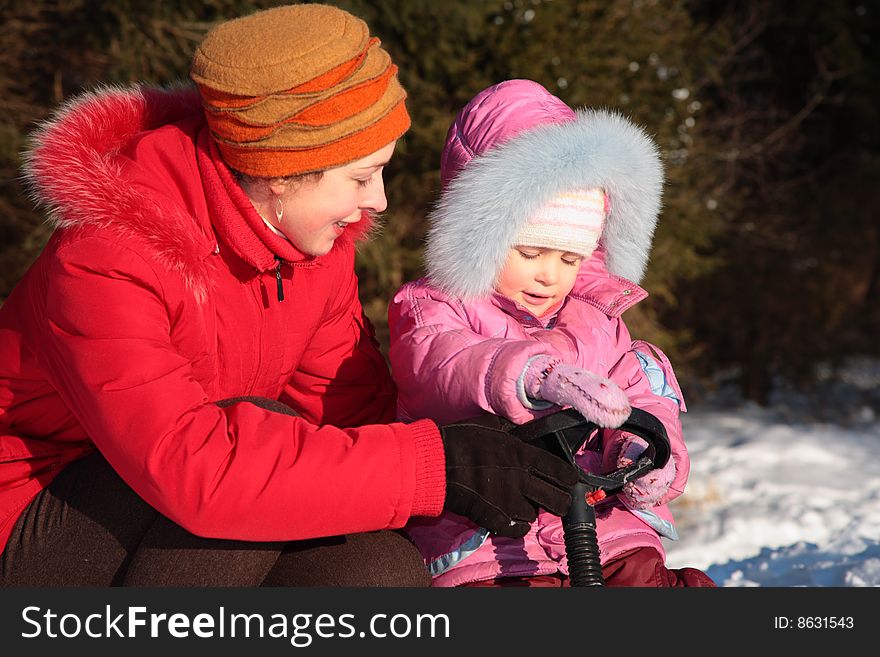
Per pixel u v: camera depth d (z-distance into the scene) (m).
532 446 2.01
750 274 10.79
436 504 1.96
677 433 2.39
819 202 10.99
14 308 2.13
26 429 2.14
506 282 2.49
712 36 9.43
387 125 2.10
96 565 2.02
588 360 2.53
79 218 1.99
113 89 2.26
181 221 2.04
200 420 1.92
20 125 7.30
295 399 2.59
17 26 7.16
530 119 2.55
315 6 2.12
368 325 2.66
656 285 8.35
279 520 1.90
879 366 12.56
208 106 2.05
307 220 2.11
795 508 5.14
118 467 1.92
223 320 2.17
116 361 1.91
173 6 6.64
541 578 2.25
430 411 2.30
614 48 7.81
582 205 2.43
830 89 10.84
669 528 2.45
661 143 7.94
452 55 7.18
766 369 11.05
